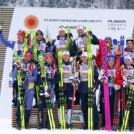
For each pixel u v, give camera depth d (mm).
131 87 15562
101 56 16094
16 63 16000
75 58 15969
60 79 15547
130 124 15703
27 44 16359
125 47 17359
